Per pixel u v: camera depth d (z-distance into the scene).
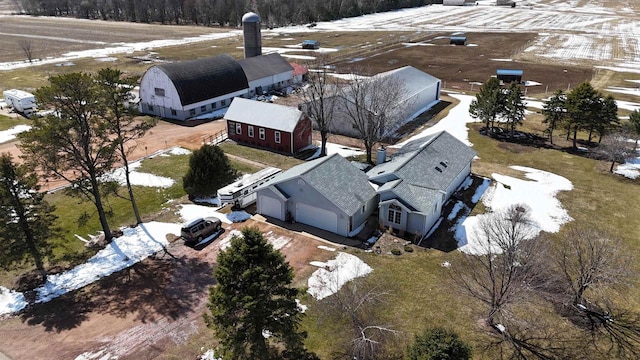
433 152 36.94
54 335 22.25
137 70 84.56
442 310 23.69
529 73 82.44
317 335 21.95
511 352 20.94
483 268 26.70
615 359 20.56
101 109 28.39
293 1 165.12
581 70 83.69
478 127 54.16
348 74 79.12
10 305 24.52
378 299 24.05
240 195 35.06
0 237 25.42
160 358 20.78
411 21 162.25
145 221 33.12
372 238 30.62
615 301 24.25
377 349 20.61
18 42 117.44
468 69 87.06
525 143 49.09
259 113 48.94
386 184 32.44
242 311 18.73
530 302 23.88
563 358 20.61
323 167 32.59
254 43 75.62
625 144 41.06
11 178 24.72
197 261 28.27
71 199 36.47
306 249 29.27
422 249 29.30
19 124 53.78
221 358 19.50
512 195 36.88
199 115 59.50
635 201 35.72
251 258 18.22
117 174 40.88
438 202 32.06
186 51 107.00
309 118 48.19
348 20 168.50
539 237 30.31
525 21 154.38
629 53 98.75
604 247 25.14
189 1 161.75
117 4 170.12
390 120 46.38
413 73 63.69
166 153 46.41
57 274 27.17
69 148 28.14
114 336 22.14
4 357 20.98
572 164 43.38
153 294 25.25
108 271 27.34
